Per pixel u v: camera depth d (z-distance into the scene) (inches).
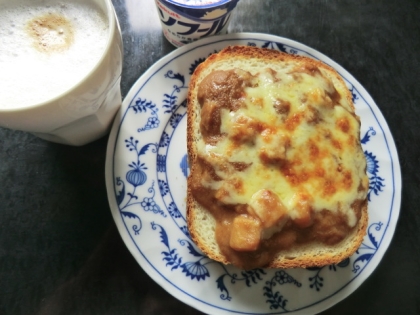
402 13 11.7
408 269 9.3
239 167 8.0
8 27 7.1
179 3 9.0
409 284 9.2
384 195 9.4
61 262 8.6
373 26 11.5
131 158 9.2
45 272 8.5
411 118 10.6
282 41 10.3
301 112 8.3
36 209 8.9
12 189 9.0
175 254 8.6
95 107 7.5
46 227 8.8
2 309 8.2
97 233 8.8
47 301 8.3
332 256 8.4
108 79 6.9
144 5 11.0
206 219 8.6
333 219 8.1
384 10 11.7
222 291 8.4
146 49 10.6
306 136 8.2
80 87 6.3
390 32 11.4
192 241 8.8
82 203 9.0
